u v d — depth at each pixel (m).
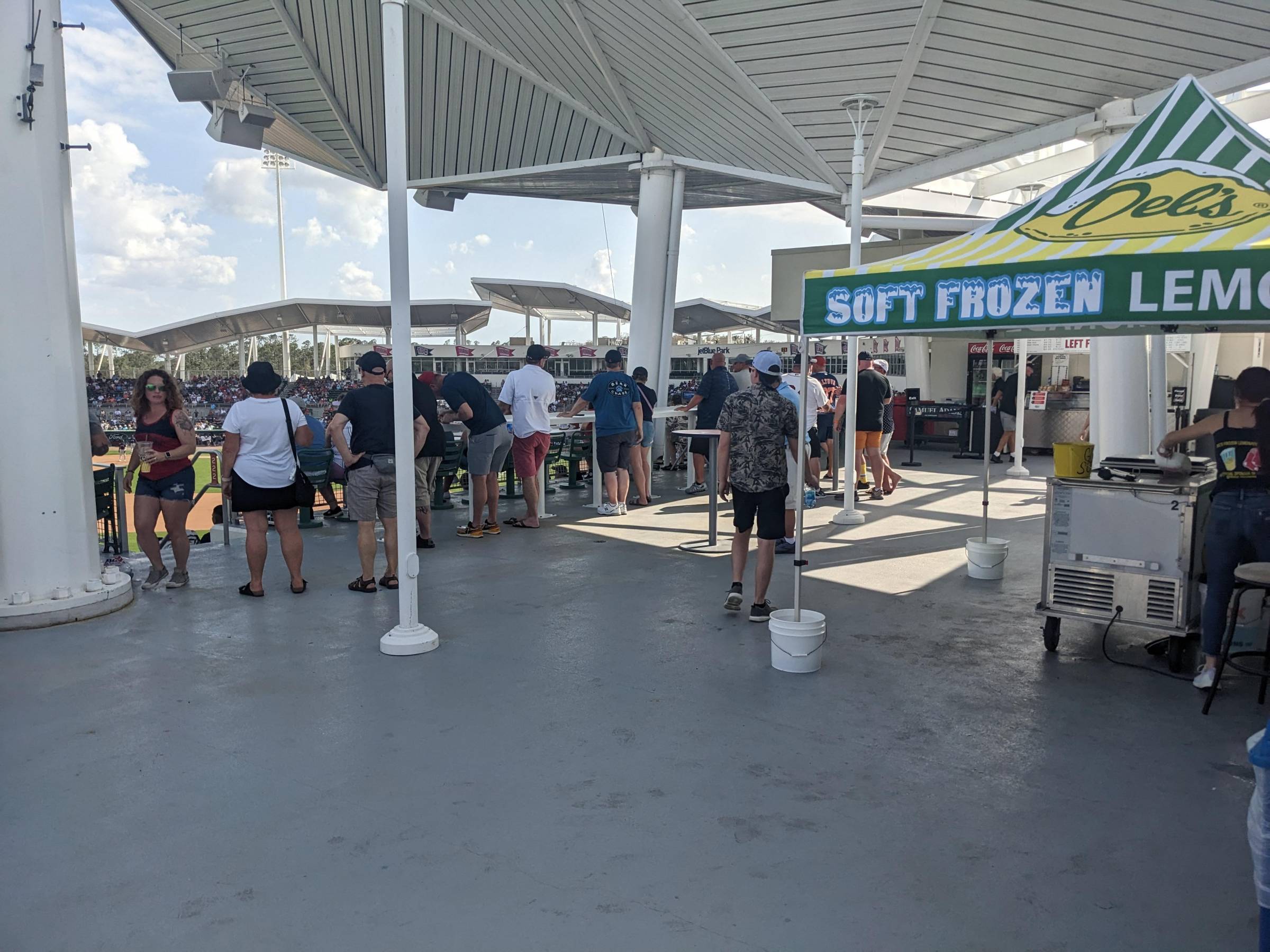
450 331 62.62
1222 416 4.61
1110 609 5.14
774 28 8.11
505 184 15.50
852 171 10.30
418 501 8.44
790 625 5.00
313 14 11.65
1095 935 2.67
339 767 3.84
